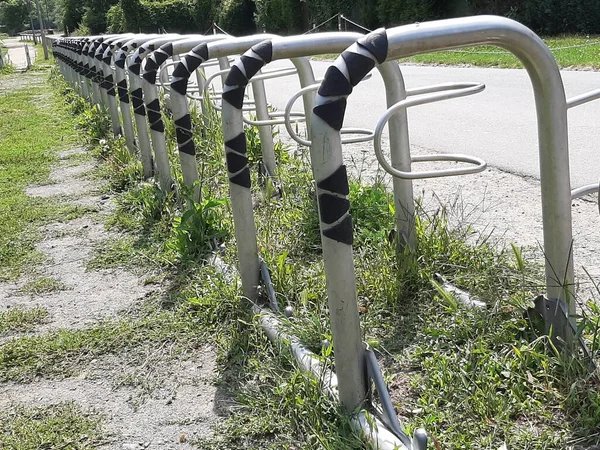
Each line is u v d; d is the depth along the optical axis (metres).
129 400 2.77
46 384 2.96
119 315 3.54
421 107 9.19
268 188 4.53
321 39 2.99
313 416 2.35
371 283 3.29
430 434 2.17
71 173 7.05
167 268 4.06
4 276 4.25
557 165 2.44
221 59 6.45
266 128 5.21
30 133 10.02
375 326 3.02
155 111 5.01
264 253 3.56
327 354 2.59
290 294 3.29
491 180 5.35
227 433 2.45
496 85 10.63
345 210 2.20
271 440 2.39
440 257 3.39
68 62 15.81
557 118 2.40
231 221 4.23
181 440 2.46
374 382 2.30
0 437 2.58
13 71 28.31
